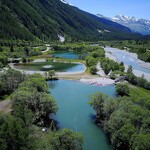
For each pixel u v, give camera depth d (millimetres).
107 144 67500
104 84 136750
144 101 78062
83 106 98188
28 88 87750
